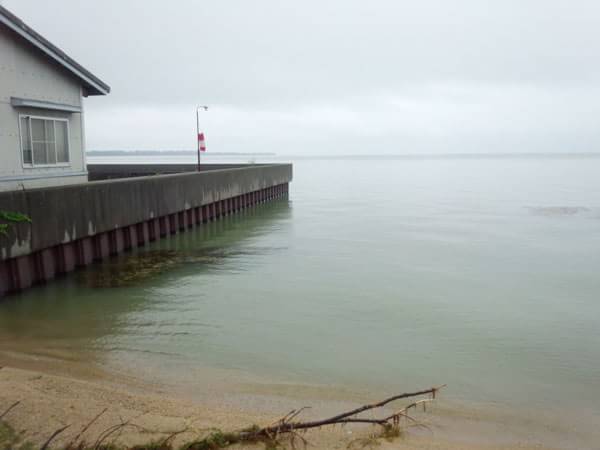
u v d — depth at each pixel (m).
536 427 5.48
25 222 9.95
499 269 13.52
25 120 13.02
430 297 10.82
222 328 8.72
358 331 8.68
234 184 23.14
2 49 12.16
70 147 14.84
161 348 7.73
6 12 11.80
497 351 7.84
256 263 14.03
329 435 4.89
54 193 10.80
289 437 4.71
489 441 5.11
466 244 17.31
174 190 16.72
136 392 6.05
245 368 7.01
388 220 23.56
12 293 10.06
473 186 46.72
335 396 6.13
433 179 59.72
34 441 4.28
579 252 15.93
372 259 14.73
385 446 4.74
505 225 21.92
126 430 4.60
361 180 59.06
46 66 13.73
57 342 7.86
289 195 37.84
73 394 5.48
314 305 10.17
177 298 10.50
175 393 6.07
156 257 14.50
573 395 6.36
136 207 14.26
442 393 6.31
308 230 20.38
